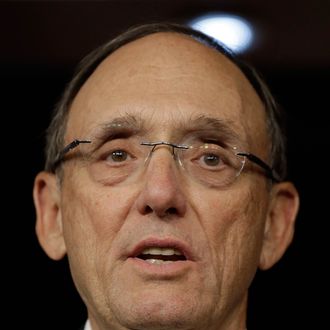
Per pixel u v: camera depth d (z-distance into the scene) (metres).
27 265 5.12
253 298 5.19
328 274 5.07
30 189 5.09
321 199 5.08
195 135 3.57
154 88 3.62
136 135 3.55
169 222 3.37
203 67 3.75
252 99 3.86
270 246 3.94
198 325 3.40
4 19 4.94
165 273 3.32
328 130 5.07
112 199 3.48
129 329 3.46
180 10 4.90
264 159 3.82
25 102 5.04
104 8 4.91
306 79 5.01
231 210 3.53
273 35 4.95
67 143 3.80
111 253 3.45
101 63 3.92
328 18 4.93
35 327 5.10
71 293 5.14
